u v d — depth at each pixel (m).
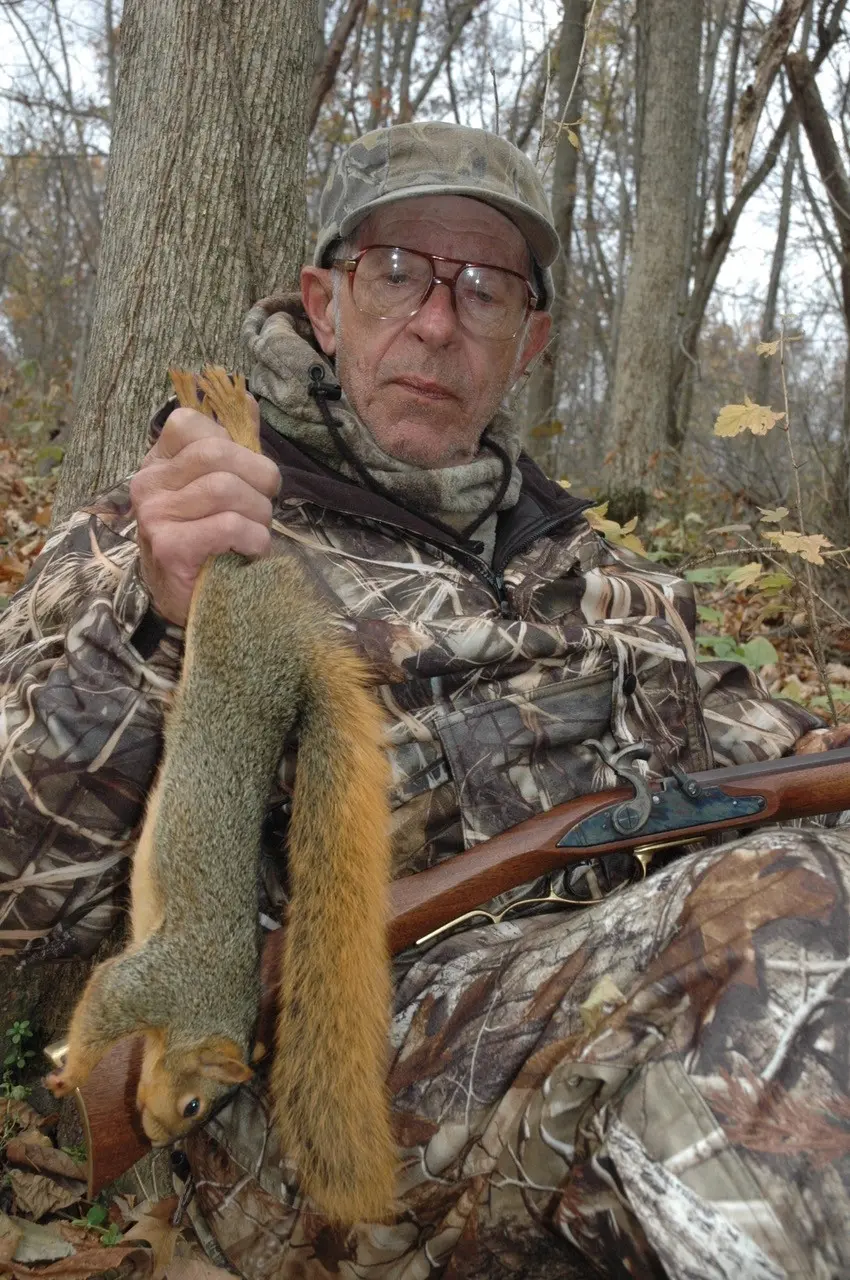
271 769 0.80
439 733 0.90
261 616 0.80
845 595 2.35
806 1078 0.69
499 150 1.02
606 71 6.48
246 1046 0.80
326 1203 0.77
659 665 0.98
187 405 0.80
